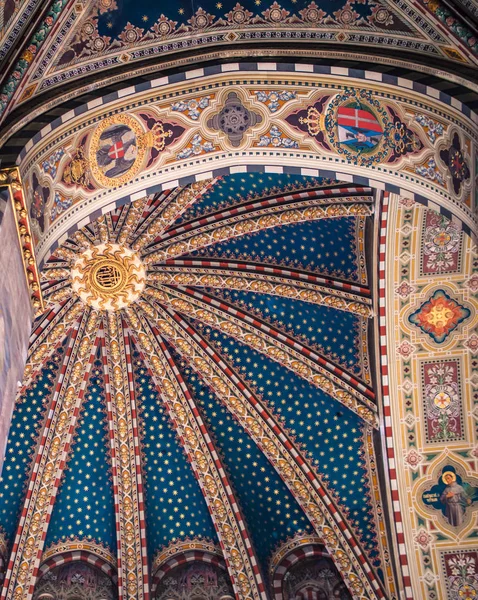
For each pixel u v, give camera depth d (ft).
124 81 42.37
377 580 59.57
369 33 41.55
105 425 65.05
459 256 56.34
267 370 63.52
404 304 57.82
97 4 40.40
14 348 38.11
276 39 42.86
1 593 61.31
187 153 44.19
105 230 61.62
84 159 42.75
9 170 37.24
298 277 61.05
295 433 62.69
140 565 63.36
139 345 64.75
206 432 64.03
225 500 63.52
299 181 57.47
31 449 63.93
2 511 63.00
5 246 36.70
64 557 63.52
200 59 42.93
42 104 40.50
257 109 43.73
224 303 63.05
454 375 57.82
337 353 61.16
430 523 58.03
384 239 56.54
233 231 60.18
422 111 41.22
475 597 57.00
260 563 62.49
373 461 61.16
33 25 38.58
